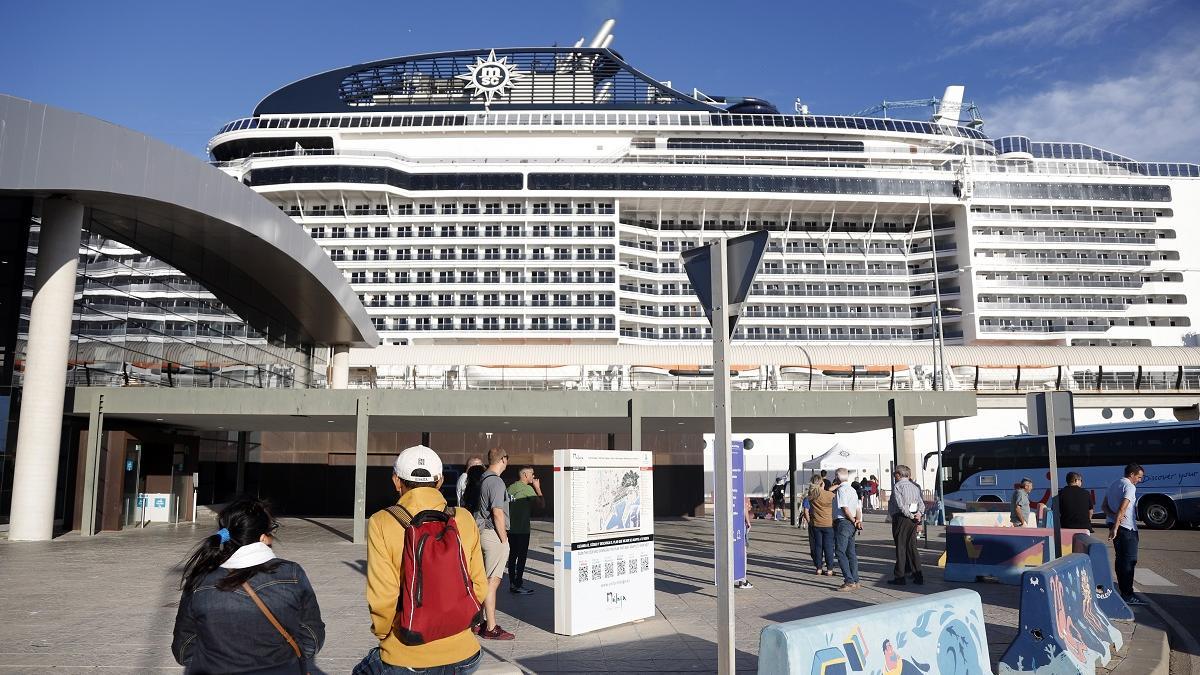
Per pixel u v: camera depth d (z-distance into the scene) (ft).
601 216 272.10
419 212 272.92
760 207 290.56
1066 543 42.65
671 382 125.08
